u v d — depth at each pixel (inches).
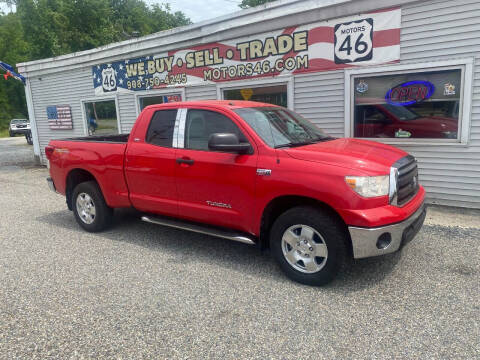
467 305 133.0
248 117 170.9
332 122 298.4
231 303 138.9
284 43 308.3
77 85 485.7
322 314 130.1
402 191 148.3
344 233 144.3
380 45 266.1
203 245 201.2
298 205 159.0
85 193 224.8
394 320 125.3
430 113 260.5
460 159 251.8
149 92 414.0
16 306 140.5
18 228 238.8
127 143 204.4
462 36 238.8
